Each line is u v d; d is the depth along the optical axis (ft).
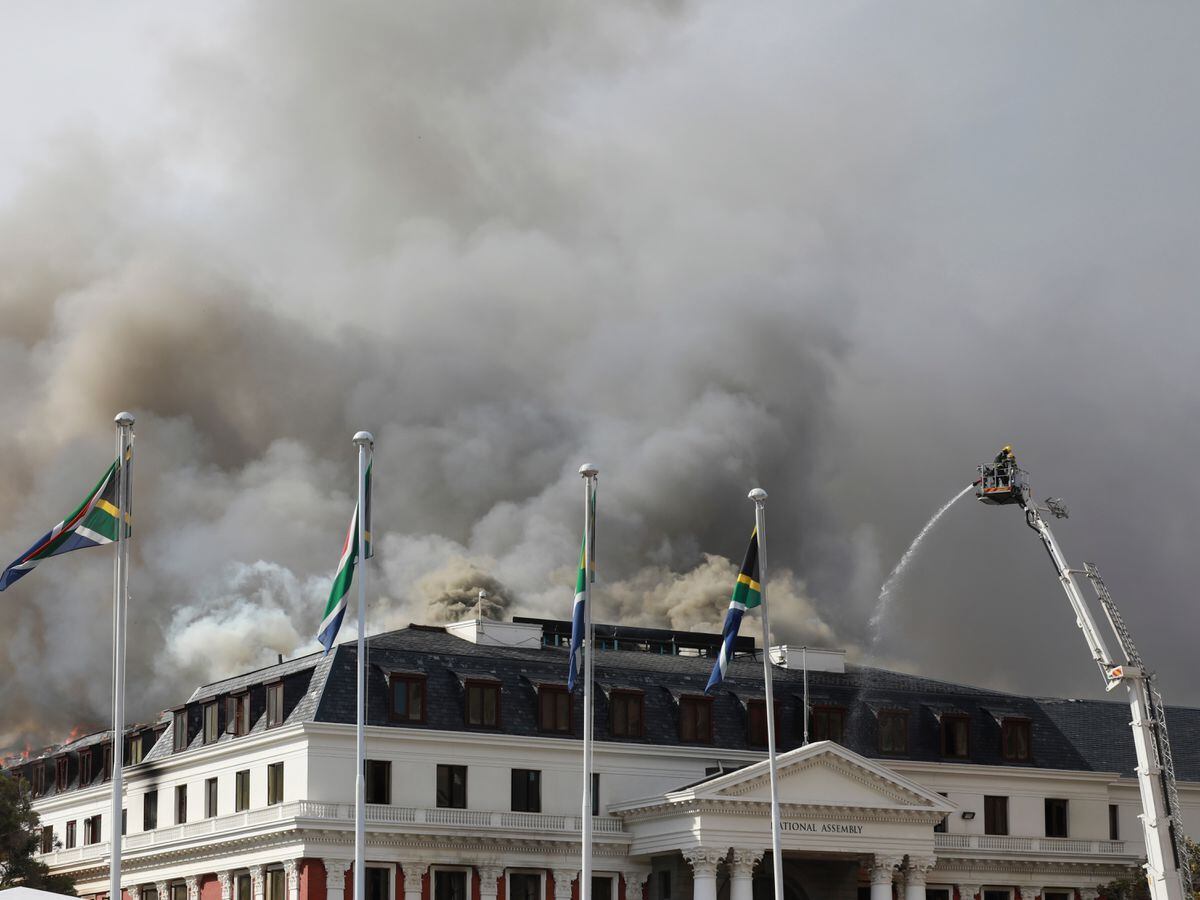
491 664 373.40
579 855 359.87
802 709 396.16
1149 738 299.79
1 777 386.32
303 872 333.42
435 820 346.54
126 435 237.45
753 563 296.10
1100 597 307.58
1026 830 407.64
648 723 379.55
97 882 396.78
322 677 354.13
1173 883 295.69
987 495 314.96
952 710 410.93
